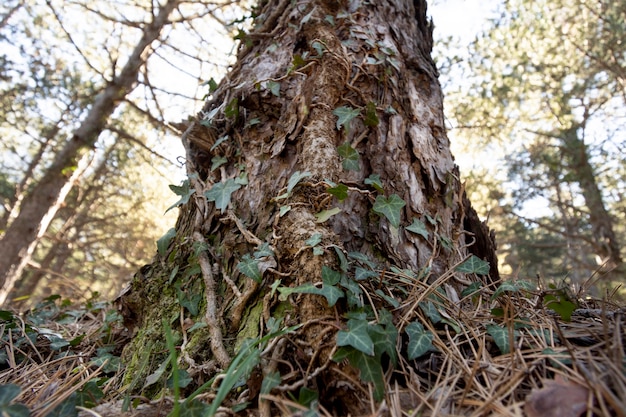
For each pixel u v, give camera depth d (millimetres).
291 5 1458
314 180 906
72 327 1521
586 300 945
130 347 952
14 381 844
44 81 3947
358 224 964
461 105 4719
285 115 1113
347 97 1147
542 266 4938
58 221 6270
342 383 592
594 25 4375
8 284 3158
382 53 1304
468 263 932
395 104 1236
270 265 817
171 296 979
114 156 5473
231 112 1180
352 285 730
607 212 5023
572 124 4590
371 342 599
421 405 561
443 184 1184
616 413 475
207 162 1247
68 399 646
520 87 4504
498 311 790
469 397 576
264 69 1293
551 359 602
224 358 736
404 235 1008
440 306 811
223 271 933
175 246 1094
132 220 6504
